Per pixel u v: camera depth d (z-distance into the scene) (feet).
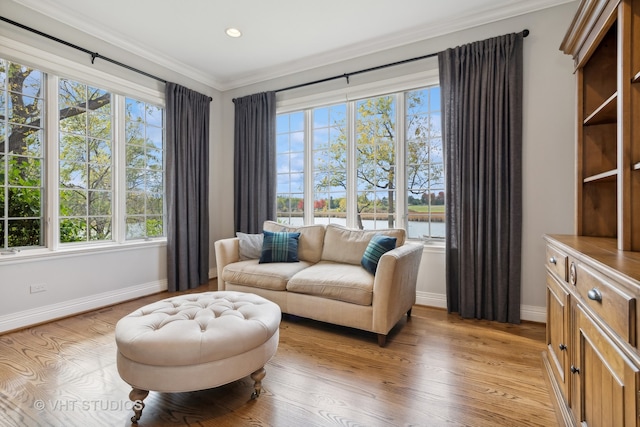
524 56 8.72
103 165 10.58
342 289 7.79
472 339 7.78
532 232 8.76
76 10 8.92
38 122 8.99
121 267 10.79
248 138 13.37
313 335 8.13
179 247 12.13
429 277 10.24
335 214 12.14
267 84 13.37
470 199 9.16
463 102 9.27
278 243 10.18
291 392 5.62
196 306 6.02
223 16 9.25
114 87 10.48
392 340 7.77
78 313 9.57
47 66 8.77
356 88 11.35
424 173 10.55
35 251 8.81
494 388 5.71
